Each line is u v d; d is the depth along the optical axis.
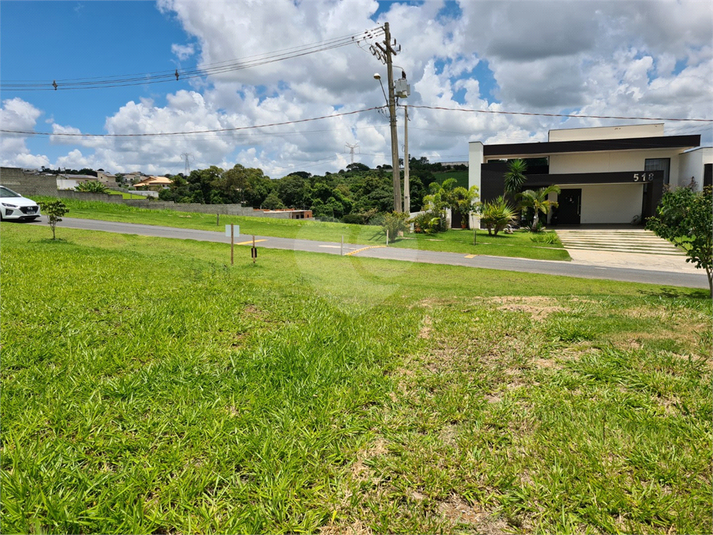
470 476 1.95
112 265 7.46
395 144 21.30
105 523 1.66
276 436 2.20
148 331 3.71
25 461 1.94
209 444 2.14
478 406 2.56
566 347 3.62
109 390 2.65
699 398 2.56
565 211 32.28
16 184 30.53
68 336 3.52
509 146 30.75
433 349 3.61
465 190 27.47
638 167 30.00
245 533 1.62
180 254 12.85
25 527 1.62
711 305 5.56
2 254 7.68
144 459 2.01
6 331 3.53
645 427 2.27
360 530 1.66
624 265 15.84
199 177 61.88
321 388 2.73
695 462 1.98
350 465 2.04
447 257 16.77
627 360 3.15
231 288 5.96
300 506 1.75
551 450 2.11
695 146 27.45
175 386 2.74
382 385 2.83
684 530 1.62
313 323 4.13
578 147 29.30
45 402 2.48
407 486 1.90
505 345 3.65
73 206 26.88
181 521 1.67
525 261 16.38
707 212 9.08
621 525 1.66
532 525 1.68
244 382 2.81
